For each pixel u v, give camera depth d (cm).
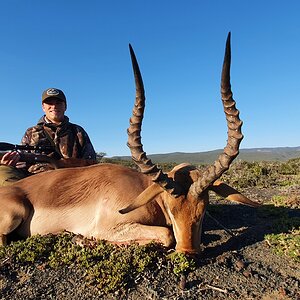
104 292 128
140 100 135
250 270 139
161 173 138
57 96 224
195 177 146
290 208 216
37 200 166
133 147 138
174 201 142
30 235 166
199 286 130
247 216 205
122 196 158
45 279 134
